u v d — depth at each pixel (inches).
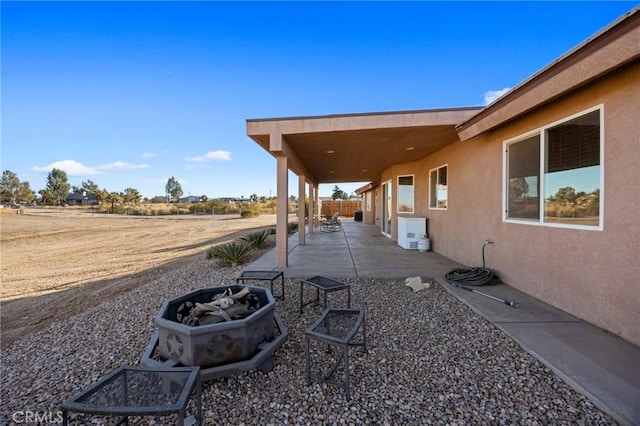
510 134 166.9
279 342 95.7
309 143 236.2
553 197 135.8
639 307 96.8
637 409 67.2
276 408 73.4
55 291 225.9
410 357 95.9
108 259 368.2
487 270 182.2
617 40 88.9
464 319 125.3
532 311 130.2
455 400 74.5
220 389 81.2
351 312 100.7
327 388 81.1
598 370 83.4
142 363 86.5
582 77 102.8
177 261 316.5
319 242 373.1
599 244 111.2
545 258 140.3
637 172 96.3
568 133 126.6
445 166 262.4
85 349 110.6
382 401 75.0
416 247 309.3
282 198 226.8
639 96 95.3
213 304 103.2
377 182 610.2
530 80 124.0
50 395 82.8
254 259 265.4
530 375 83.7
